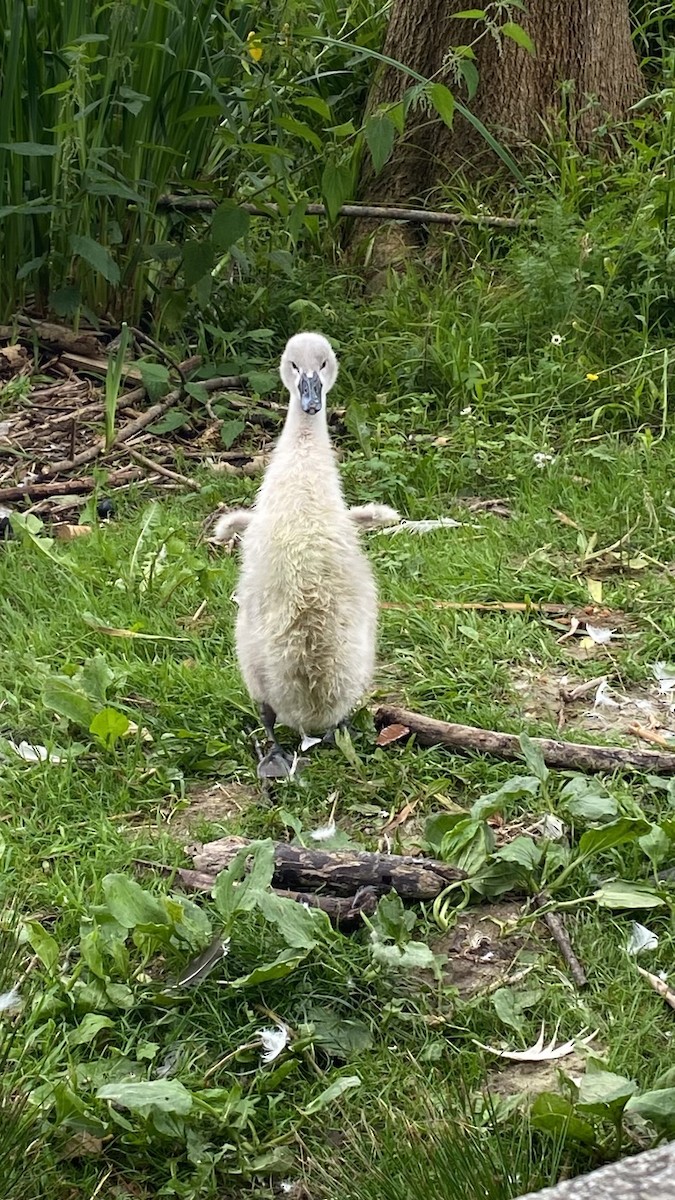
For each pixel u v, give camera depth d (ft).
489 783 5.06
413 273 9.48
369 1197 3.47
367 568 5.29
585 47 10.30
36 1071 3.81
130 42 8.47
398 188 10.43
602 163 10.21
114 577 6.52
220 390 8.72
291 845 4.54
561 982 4.18
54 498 7.45
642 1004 4.09
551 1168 3.54
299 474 5.07
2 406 8.36
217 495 7.43
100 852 4.68
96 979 4.09
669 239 9.20
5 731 5.43
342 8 11.31
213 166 9.36
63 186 8.46
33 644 5.93
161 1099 3.59
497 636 6.02
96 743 5.32
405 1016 4.05
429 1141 3.60
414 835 4.86
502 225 9.72
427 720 5.34
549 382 8.43
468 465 7.65
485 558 6.66
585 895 4.51
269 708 5.35
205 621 6.24
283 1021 4.05
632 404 8.18
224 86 9.00
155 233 9.14
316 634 5.02
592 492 7.36
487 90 10.25
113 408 7.92
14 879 4.57
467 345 8.64
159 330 9.06
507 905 4.51
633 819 4.48
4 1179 3.52
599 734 5.41
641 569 6.73
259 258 9.71
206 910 4.39
